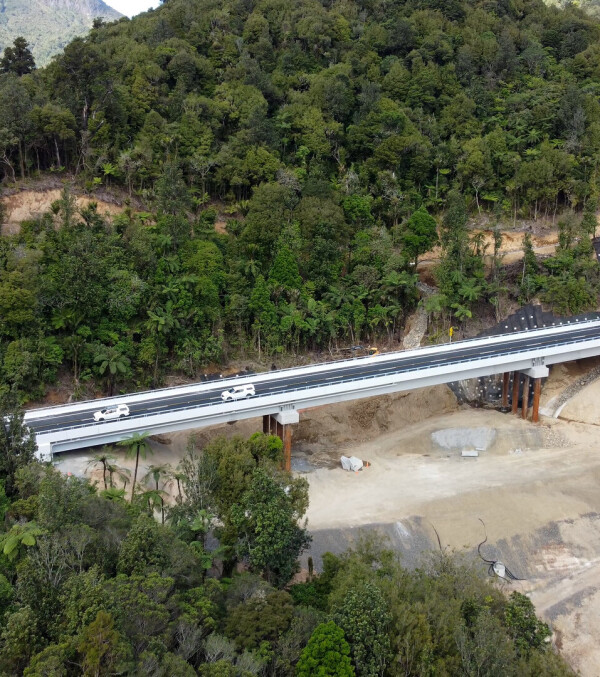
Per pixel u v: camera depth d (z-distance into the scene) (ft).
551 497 284.82
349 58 523.29
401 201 439.63
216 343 352.28
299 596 187.93
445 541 256.52
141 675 126.82
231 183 411.54
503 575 241.55
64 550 156.76
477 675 150.10
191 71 465.47
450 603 167.84
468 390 384.68
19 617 135.23
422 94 505.66
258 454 237.04
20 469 193.36
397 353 348.59
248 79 470.80
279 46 540.52
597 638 219.00
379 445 332.39
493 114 513.45
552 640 216.74
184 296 348.38
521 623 169.17
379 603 157.79
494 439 336.90
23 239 339.77
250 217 384.27
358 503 277.23
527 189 467.93
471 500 280.10
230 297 367.25
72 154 397.39
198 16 542.16
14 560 157.48
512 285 430.20
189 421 278.26
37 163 390.42
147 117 418.10
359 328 392.68
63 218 348.59
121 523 174.40
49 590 145.79
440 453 330.95
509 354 340.39
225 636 151.33
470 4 631.56
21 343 300.40
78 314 321.73
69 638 133.69
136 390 331.36
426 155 456.86
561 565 250.37
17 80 418.10
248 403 284.20
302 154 442.91
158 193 372.79
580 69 563.07
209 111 440.04
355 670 149.28
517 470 309.42
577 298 421.18
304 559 238.48
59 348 312.09
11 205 367.45
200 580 171.53
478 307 419.13
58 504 168.96
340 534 254.27
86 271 320.29
